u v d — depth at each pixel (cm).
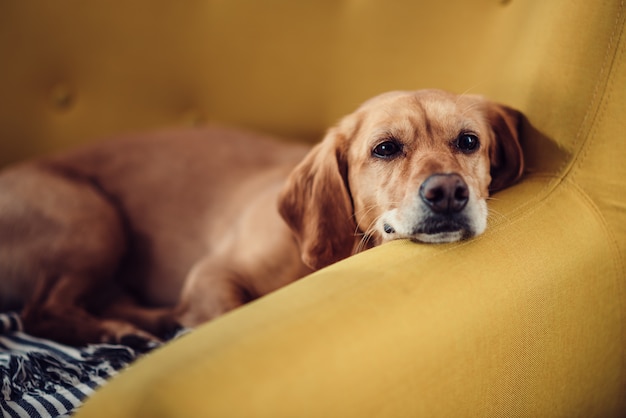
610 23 110
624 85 109
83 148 187
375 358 75
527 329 93
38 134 196
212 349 70
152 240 174
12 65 192
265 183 166
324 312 76
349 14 163
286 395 68
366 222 123
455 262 90
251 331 72
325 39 168
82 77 194
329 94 170
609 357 111
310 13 169
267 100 181
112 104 194
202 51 186
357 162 124
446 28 149
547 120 117
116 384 70
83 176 180
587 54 112
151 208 175
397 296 81
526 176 119
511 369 91
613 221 110
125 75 192
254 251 146
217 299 142
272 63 177
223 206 169
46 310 154
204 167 177
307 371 70
